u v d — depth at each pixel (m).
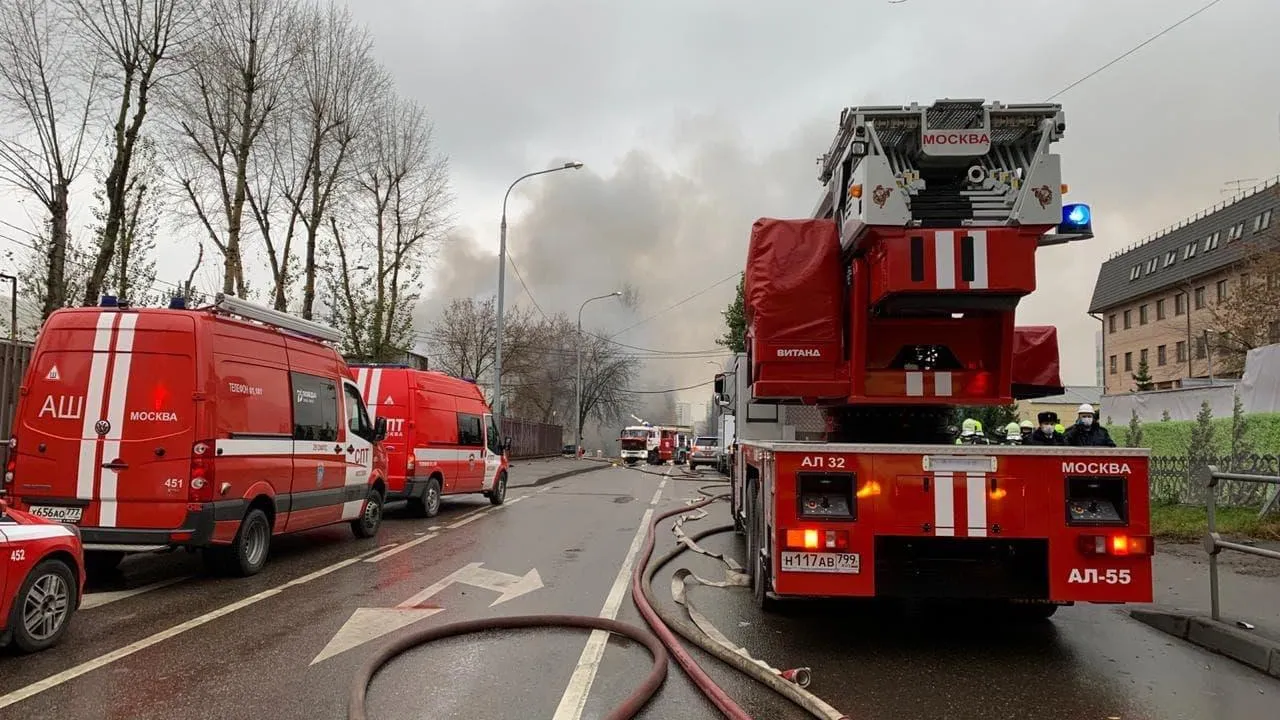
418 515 14.38
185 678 4.96
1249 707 4.67
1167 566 9.25
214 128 20.39
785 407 8.27
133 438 7.50
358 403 11.12
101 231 18.86
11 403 11.93
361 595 7.48
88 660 5.30
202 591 7.58
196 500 7.47
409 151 28.75
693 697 4.75
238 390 8.13
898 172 6.18
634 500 18.86
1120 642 6.21
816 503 5.73
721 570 9.20
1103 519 5.52
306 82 23.03
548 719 4.34
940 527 5.59
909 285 5.89
